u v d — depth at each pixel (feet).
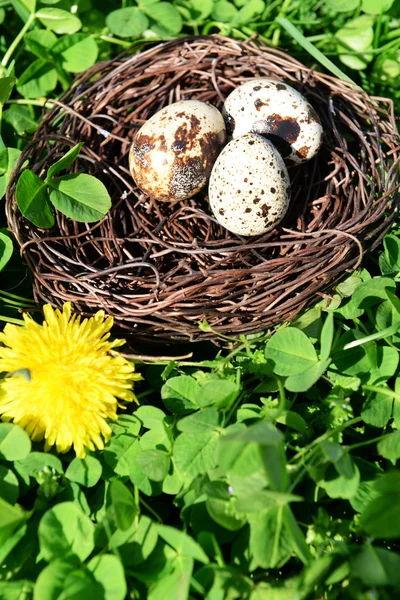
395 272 1.01
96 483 0.92
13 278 1.07
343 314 0.98
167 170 1.00
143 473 0.90
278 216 0.98
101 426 0.89
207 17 1.19
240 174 0.96
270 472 0.79
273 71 1.09
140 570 0.84
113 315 0.95
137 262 1.01
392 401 0.92
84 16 1.22
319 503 0.90
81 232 1.04
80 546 0.84
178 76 1.09
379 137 1.03
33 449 0.93
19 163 0.99
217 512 0.83
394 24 1.20
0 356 0.91
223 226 1.01
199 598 0.85
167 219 1.04
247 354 0.97
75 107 1.07
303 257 0.95
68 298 0.96
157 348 1.03
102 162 1.06
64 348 0.89
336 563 0.82
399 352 0.97
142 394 0.97
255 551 0.81
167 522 0.92
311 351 0.92
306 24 1.20
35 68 1.14
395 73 1.19
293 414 0.87
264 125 1.01
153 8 1.16
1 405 0.90
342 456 0.84
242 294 0.97
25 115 1.15
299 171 1.07
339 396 0.92
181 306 0.95
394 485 0.84
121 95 1.09
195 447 0.88
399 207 1.03
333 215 1.01
